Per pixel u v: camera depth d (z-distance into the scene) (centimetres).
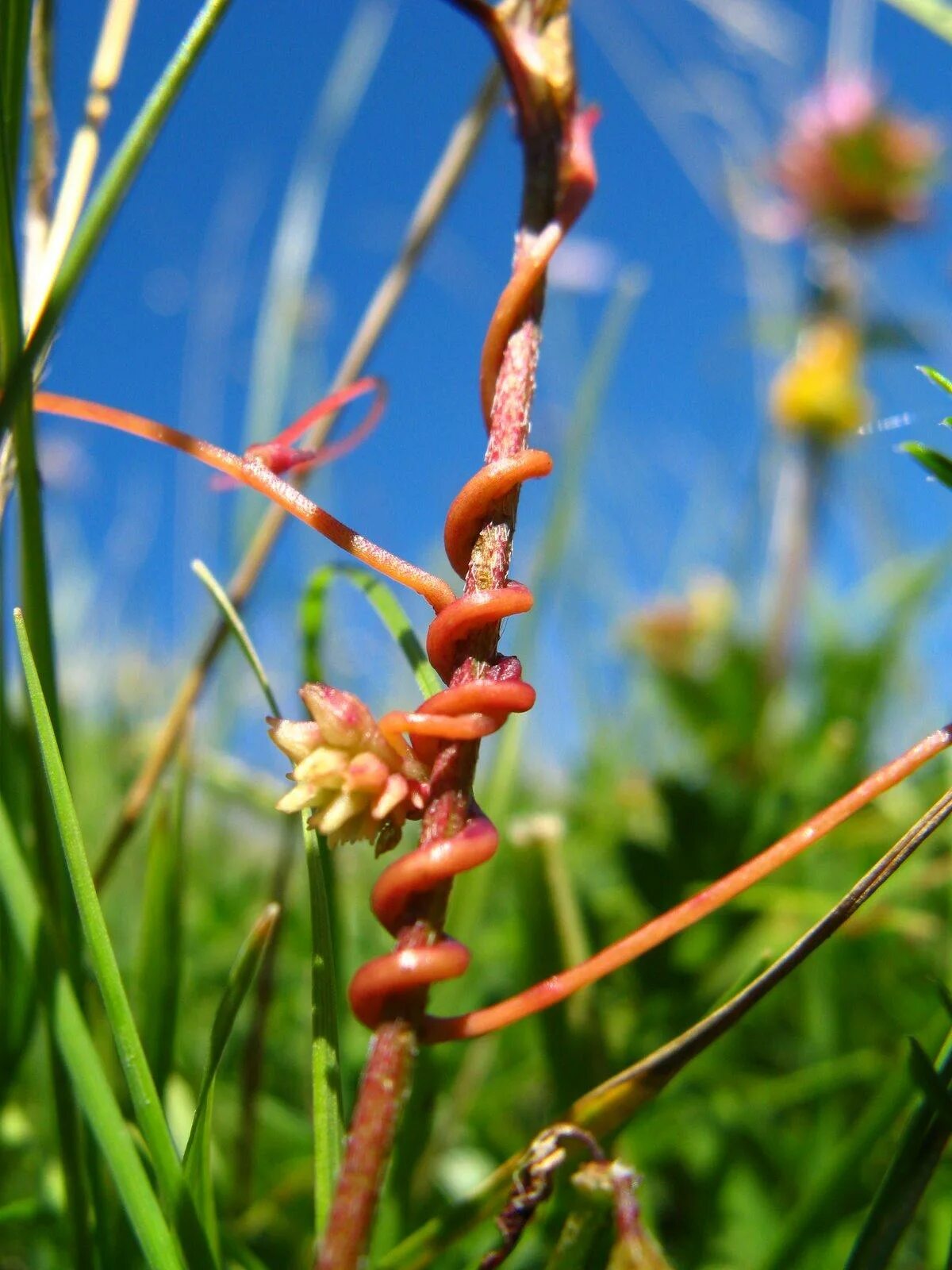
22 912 5
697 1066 13
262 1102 12
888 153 27
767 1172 12
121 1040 5
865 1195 10
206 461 6
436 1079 9
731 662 23
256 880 18
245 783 14
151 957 8
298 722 5
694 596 26
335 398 7
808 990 14
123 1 8
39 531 7
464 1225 6
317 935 6
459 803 5
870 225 28
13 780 8
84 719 22
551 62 6
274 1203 10
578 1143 5
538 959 9
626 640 26
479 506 5
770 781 20
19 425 7
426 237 12
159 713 22
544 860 9
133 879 16
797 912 15
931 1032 9
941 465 6
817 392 26
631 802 21
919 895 15
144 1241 5
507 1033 14
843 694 21
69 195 8
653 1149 12
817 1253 9
